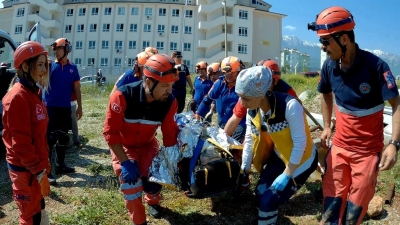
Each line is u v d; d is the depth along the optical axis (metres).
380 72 2.70
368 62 2.74
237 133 4.52
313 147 3.20
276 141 3.07
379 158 2.85
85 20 50.31
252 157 3.43
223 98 4.69
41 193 2.86
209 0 48.84
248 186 4.11
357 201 2.85
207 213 3.97
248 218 3.87
